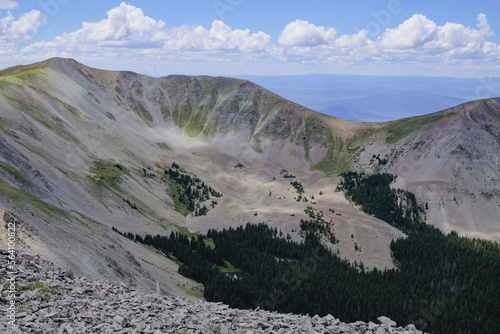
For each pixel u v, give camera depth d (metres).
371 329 31.62
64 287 34.62
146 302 34.38
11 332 24.94
